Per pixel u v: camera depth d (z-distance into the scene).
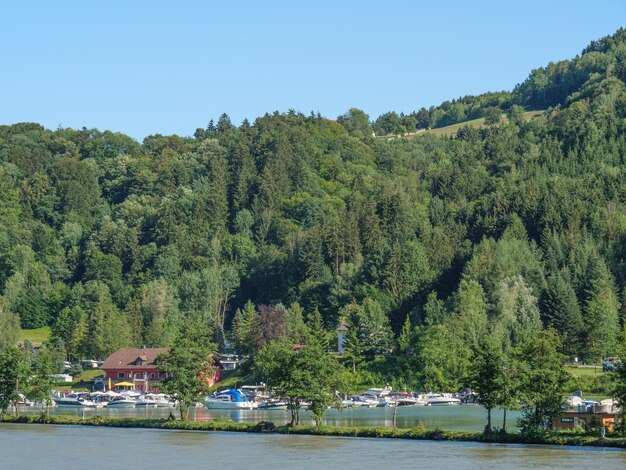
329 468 113.94
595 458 117.31
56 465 120.50
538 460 116.31
